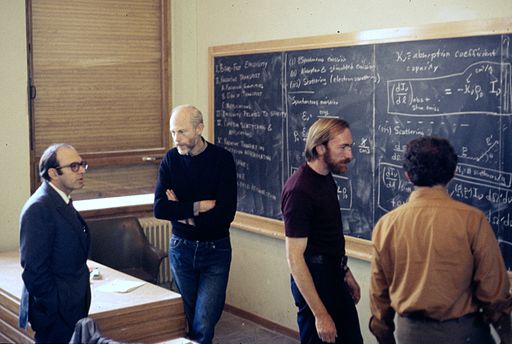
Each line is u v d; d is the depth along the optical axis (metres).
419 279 2.57
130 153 5.42
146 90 5.48
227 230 3.86
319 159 3.11
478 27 3.52
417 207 2.62
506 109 3.44
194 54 5.57
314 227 3.14
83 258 3.14
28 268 2.95
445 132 3.72
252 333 4.98
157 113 5.54
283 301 4.93
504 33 3.42
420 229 2.59
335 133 3.05
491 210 3.54
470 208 2.54
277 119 4.80
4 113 4.79
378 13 4.07
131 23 5.36
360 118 4.19
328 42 4.36
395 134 3.99
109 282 3.93
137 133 5.46
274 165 4.87
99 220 5.07
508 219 3.48
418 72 3.83
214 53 5.33
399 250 2.63
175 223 3.89
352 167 4.27
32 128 4.99
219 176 3.80
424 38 3.78
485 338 2.60
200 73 5.56
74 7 5.10
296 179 3.14
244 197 5.17
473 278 2.54
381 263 2.72
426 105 3.80
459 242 2.51
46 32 5.00
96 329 2.49
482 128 3.55
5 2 4.73
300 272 3.07
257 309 5.18
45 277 2.96
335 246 3.19
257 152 5.00
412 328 2.62
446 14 3.70
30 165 4.99
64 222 3.04
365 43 4.11
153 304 3.56
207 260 3.81
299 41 4.58
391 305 2.71
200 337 3.78
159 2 5.48
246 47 5.02
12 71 4.80
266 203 4.96
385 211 4.09
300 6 4.60
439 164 2.58
